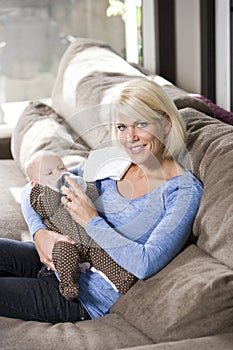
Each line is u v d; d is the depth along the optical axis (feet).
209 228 6.51
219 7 11.72
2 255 7.47
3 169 11.27
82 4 13.25
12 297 6.82
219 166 6.75
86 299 6.92
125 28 13.37
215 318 5.97
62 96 11.08
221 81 12.05
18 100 13.61
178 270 6.44
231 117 9.55
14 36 13.29
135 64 12.44
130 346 6.04
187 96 8.72
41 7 13.23
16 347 6.05
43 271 7.30
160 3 12.42
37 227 7.36
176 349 5.53
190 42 12.60
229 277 6.05
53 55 13.48
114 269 6.72
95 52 11.50
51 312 6.88
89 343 6.08
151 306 6.31
